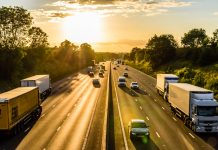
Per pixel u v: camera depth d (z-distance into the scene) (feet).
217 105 130.11
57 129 135.13
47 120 155.02
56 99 225.76
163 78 231.50
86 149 104.83
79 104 201.67
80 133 127.34
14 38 309.83
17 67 314.14
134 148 107.14
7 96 127.85
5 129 118.73
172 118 160.15
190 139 120.67
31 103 151.43
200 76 288.10
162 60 528.63
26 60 372.17
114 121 150.10
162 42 536.83
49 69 395.14
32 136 124.77
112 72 534.78
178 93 158.10
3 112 118.52
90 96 238.27
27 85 207.51
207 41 469.98
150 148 107.45
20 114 132.77
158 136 124.06
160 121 152.25
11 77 311.47
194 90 139.85
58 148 106.63
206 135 127.65
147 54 552.41
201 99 131.85
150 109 184.96
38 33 389.80
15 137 124.36
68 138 119.75
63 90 278.26
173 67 454.81
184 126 142.51
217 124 128.67
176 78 225.35
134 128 119.14
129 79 389.19
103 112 173.58
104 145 99.30
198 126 128.57
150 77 426.10
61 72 428.56
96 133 127.03
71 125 142.31
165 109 186.29
